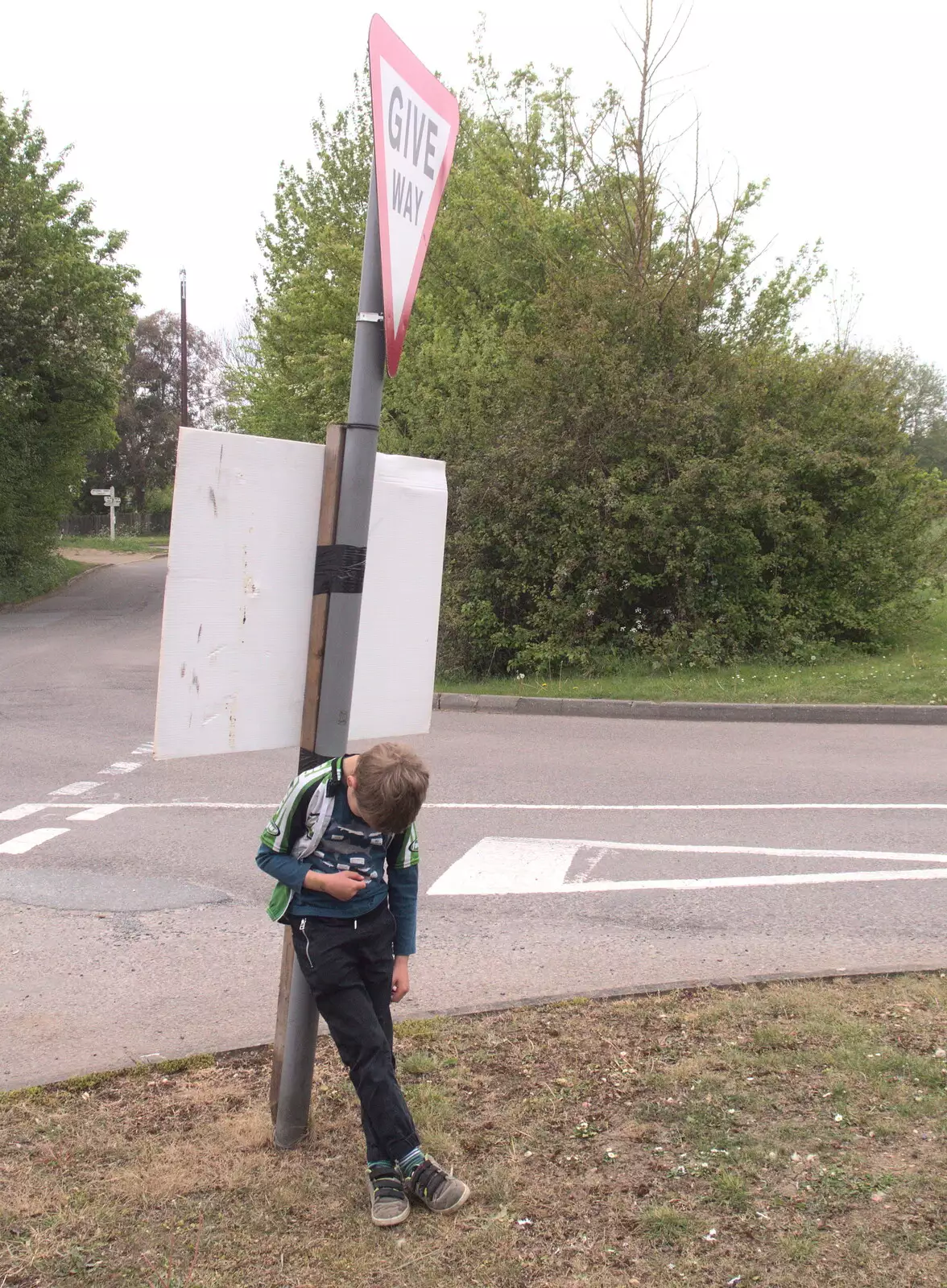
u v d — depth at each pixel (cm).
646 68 1728
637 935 568
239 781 973
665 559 1552
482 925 588
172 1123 368
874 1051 404
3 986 509
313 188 3128
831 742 1149
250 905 627
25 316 2795
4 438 2933
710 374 1598
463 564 1623
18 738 1190
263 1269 288
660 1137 350
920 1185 318
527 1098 378
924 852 722
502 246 2200
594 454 1562
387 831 326
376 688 364
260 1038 445
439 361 1819
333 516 343
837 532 1650
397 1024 436
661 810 854
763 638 1588
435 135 354
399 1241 300
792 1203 312
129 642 2164
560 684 1475
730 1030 428
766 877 671
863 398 1689
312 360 2528
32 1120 370
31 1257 292
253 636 340
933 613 1767
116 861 718
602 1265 288
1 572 3067
